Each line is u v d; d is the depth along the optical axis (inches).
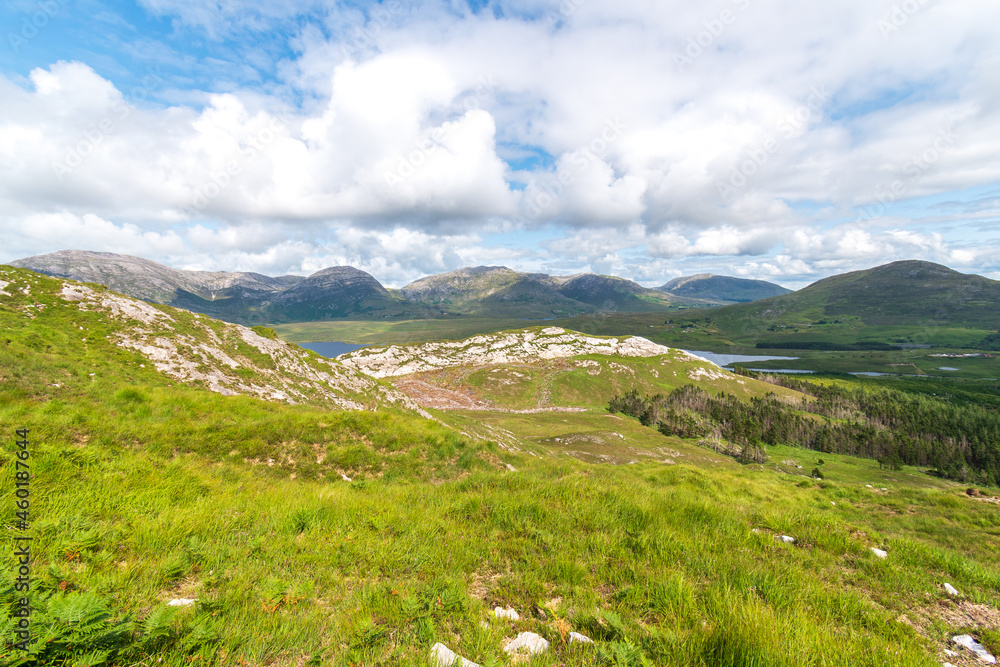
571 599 252.4
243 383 1517.0
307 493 430.6
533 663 184.1
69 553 223.6
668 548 342.6
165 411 685.3
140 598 200.2
